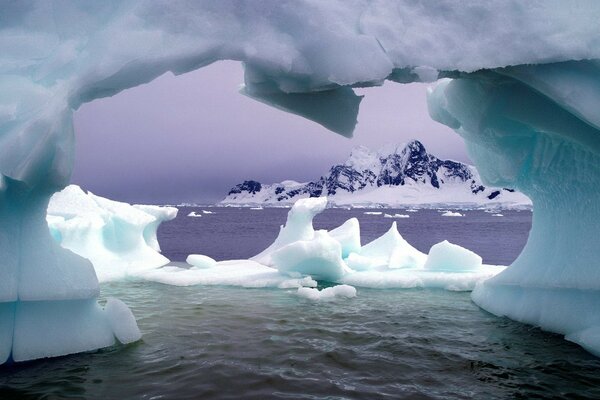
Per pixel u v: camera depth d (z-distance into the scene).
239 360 5.06
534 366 4.92
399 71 4.75
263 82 5.01
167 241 30.84
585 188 6.07
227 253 22.64
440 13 4.69
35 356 4.92
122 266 12.20
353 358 5.17
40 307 5.05
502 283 7.38
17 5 4.66
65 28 4.64
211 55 4.48
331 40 4.46
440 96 7.35
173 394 4.12
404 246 13.02
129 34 4.36
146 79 4.51
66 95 4.36
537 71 4.88
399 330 6.40
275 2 4.57
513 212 126.38
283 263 10.91
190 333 6.18
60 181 4.82
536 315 6.61
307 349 5.49
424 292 9.51
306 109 5.43
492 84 5.65
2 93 4.34
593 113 4.76
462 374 4.69
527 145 6.75
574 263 5.96
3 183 4.82
